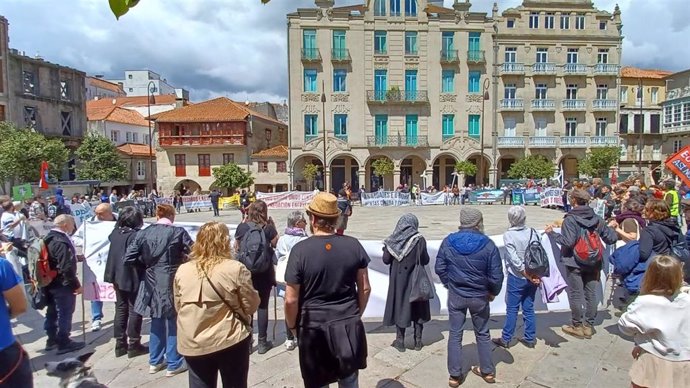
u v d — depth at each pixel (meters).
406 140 43.09
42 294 5.71
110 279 5.49
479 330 4.64
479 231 4.72
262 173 46.75
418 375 4.89
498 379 4.73
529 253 5.14
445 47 43.25
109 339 6.25
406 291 5.42
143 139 60.66
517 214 5.32
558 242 5.76
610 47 44.41
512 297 5.43
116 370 5.14
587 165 41.97
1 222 9.49
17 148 33.50
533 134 44.59
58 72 44.28
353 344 3.31
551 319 6.59
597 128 45.16
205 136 46.94
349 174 45.12
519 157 44.22
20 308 3.21
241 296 3.55
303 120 42.25
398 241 5.42
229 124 46.78
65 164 42.03
